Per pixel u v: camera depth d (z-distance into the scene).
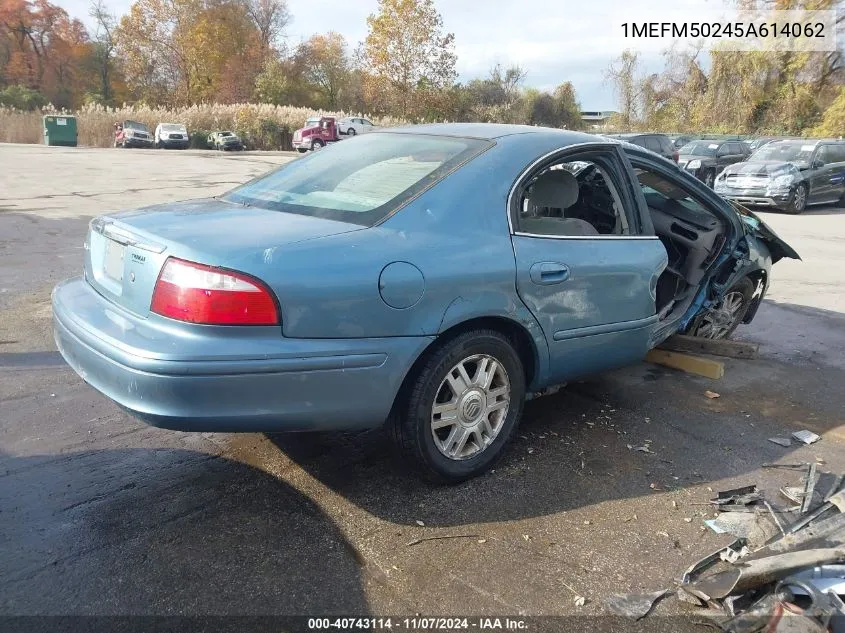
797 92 33.50
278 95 58.53
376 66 52.78
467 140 3.46
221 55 58.97
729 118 35.75
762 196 15.39
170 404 2.47
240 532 2.77
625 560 2.68
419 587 2.49
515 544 2.76
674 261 4.74
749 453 3.62
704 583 2.42
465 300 2.92
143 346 2.51
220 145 38.31
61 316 3.01
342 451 3.47
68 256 7.82
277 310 2.51
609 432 3.82
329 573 2.54
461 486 3.18
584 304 3.44
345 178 3.33
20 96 58.72
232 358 2.46
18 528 2.72
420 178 3.14
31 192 14.23
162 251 2.60
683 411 4.16
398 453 3.18
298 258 2.58
